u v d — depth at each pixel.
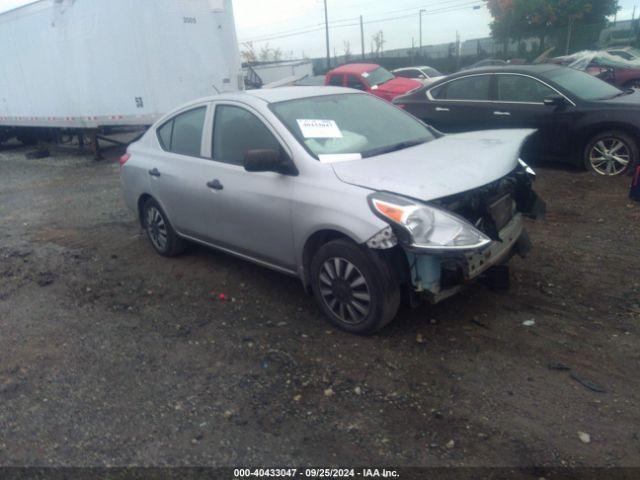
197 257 5.77
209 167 4.78
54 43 12.21
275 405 3.23
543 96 7.82
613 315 3.91
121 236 6.78
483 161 3.91
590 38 34.84
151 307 4.70
